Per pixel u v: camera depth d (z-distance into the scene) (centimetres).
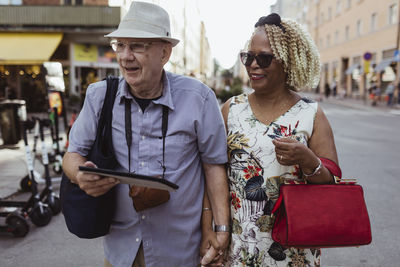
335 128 1199
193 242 168
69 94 1659
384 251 336
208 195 175
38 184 542
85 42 1648
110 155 155
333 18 3669
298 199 147
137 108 158
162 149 158
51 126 590
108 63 1708
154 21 150
